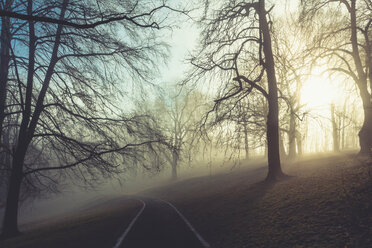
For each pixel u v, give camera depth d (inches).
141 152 573.9
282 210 324.5
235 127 623.5
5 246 343.9
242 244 235.5
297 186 432.8
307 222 258.4
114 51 520.7
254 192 492.7
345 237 203.5
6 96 535.8
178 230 323.3
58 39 492.7
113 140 534.6
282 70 612.7
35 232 463.8
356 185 322.3
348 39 682.8
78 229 396.8
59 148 542.6
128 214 546.6
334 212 262.2
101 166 542.9
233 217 359.9
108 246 256.1
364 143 645.9
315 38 628.7
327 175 460.1
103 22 207.3
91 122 513.7
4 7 426.9
